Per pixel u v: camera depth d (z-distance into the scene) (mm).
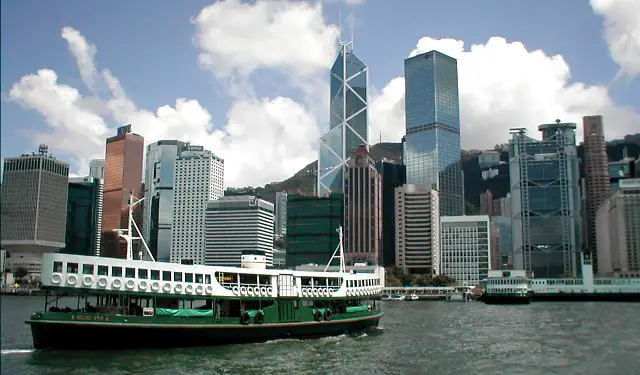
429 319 162750
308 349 90125
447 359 85438
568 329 131125
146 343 83125
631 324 145000
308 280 101562
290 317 97062
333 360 82188
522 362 83562
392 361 82875
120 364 74625
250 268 98312
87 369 71562
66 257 79938
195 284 87938
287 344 93438
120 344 81875
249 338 92000
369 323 115688
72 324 78688
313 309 100438
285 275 97562
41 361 75375
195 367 74250
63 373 69438
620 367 80188
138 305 86000
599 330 129000
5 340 99375
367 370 76375
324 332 102750
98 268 81750
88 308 83750
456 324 144500
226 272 91312
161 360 77500
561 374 75375
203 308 92438
